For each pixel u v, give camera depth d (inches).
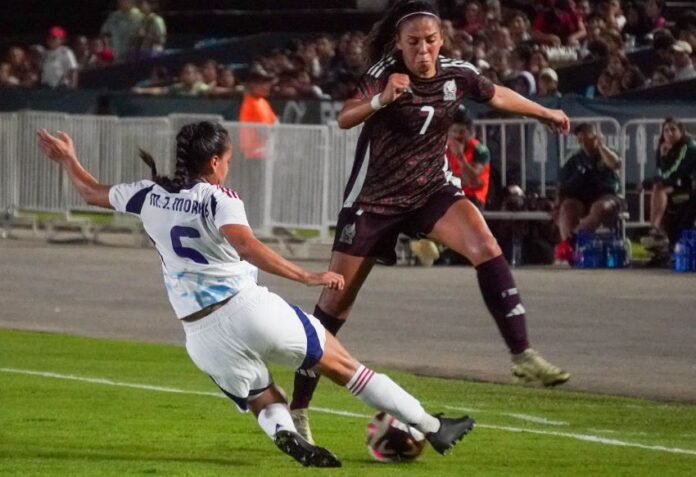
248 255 619.8
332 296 762.8
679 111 1683.1
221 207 627.8
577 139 1658.5
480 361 1031.6
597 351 1063.6
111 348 1099.3
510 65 1898.4
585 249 1633.9
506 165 1678.2
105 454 713.0
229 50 2566.4
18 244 1919.3
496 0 2186.3
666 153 1596.9
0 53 2945.4
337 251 760.3
